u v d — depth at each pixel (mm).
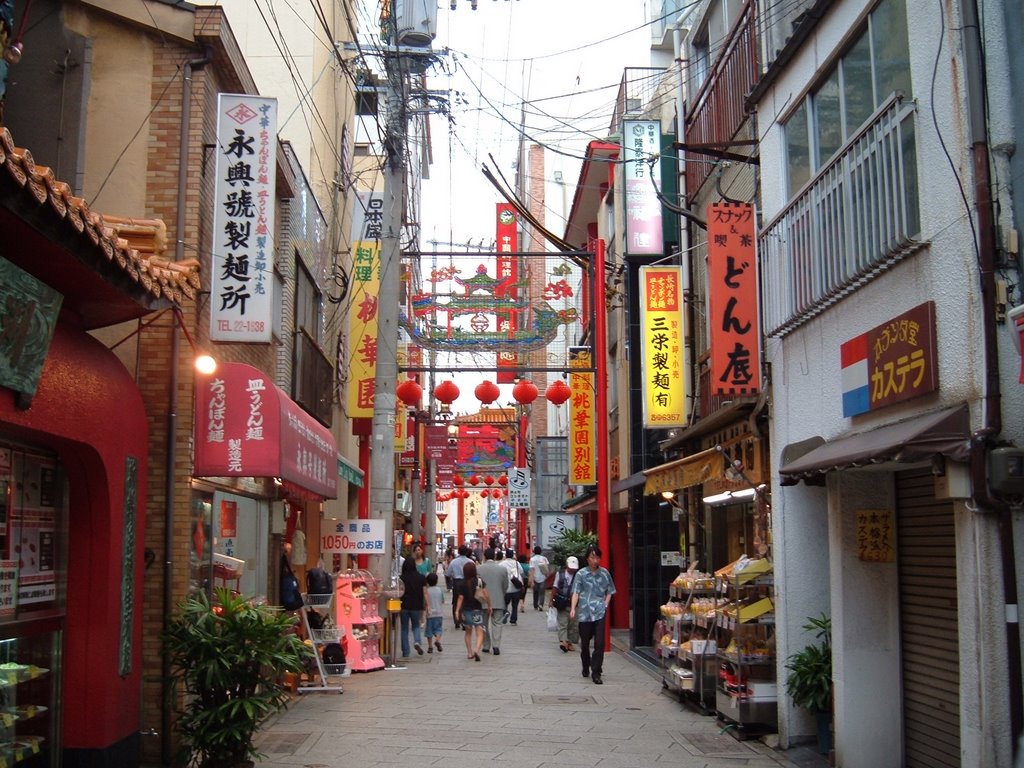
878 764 7902
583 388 24828
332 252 18172
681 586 12422
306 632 12984
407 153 15570
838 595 8133
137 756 8203
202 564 9711
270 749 9008
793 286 8898
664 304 14828
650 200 16953
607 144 20406
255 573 12094
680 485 11828
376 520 15180
